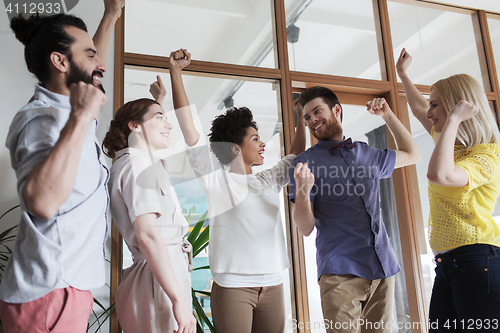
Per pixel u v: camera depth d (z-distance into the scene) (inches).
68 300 37.3
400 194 107.0
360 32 114.8
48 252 36.4
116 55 89.2
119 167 52.3
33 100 41.6
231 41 100.8
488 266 57.1
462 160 60.9
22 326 36.0
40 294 36.1
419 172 110.7
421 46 120.7
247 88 99.7
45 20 42.3
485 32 127.3
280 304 64.8
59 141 34.1
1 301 37.2
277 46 104.1
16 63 81.5
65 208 38.0
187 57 72.9
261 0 106.1
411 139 79.8
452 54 123.6
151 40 94.3
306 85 105.0
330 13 113.0
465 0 124.3
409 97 85.5
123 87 89.0
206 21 100.0
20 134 38.8
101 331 76.3
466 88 62.2
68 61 42.0
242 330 60.8
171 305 49.7
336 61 110.1
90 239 40.4
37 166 33.8
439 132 66.7
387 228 107.2
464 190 58.7
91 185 41.0
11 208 74.4
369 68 113.3
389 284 68.4
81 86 34.7
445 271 61.6
